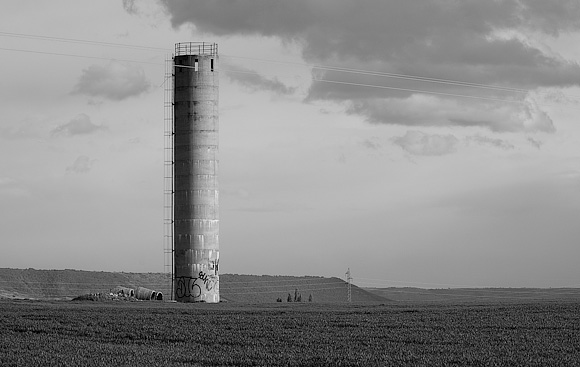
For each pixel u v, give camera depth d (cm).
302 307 10050
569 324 6900
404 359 4922
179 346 5659
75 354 5166
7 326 6856
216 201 11825
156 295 12162
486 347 5469
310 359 4944
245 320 7475
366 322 7256
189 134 11738
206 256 11700
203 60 11800
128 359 4934
